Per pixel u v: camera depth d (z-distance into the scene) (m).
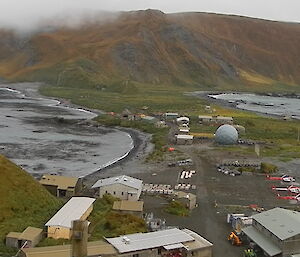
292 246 48.62
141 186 72.31
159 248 45.72
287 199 73.75
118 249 43.94
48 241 49.12
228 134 122.44
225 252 50.25
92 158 106.31
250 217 58.22
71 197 67.88
